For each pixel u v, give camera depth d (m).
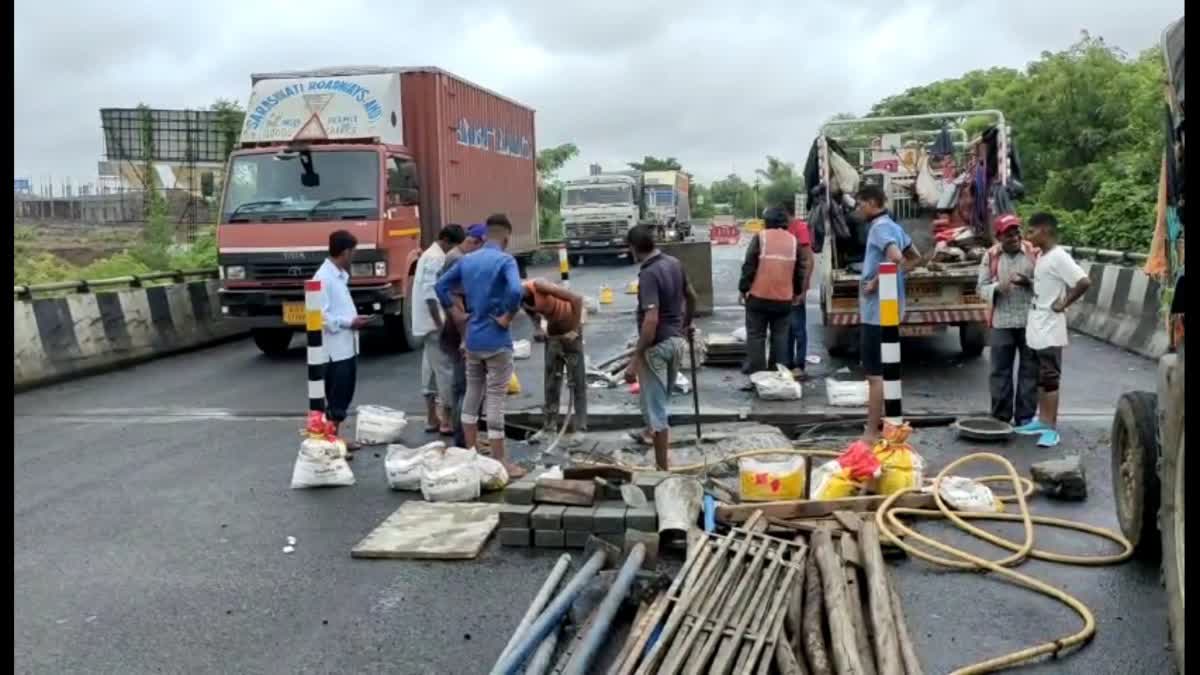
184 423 9.95
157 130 31.30
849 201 12.88
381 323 14.29
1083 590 5.19
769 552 5.39
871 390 8.08
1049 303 8.15
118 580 5.66
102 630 4.99
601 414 9.28
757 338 10.92
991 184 13.35
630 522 5.83
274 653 4.70
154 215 25.91
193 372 13.30
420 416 9.91
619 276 28.44
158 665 4.60
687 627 4.53
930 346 13.85
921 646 4.60
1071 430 8.62
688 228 45.91
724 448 8.09
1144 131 24.86
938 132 14.81
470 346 7.52
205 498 7.25
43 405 11.07
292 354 14.76
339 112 14.81
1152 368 11.54
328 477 7.41
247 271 13.78
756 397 10.06
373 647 4.74
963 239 13.22
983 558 5.64
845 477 6.46
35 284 13.20
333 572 5.71
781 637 4.46
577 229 33.84
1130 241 18.88
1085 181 25.64
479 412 7.78
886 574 5.11
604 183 34.78
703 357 12.12
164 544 6.26
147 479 7.83
